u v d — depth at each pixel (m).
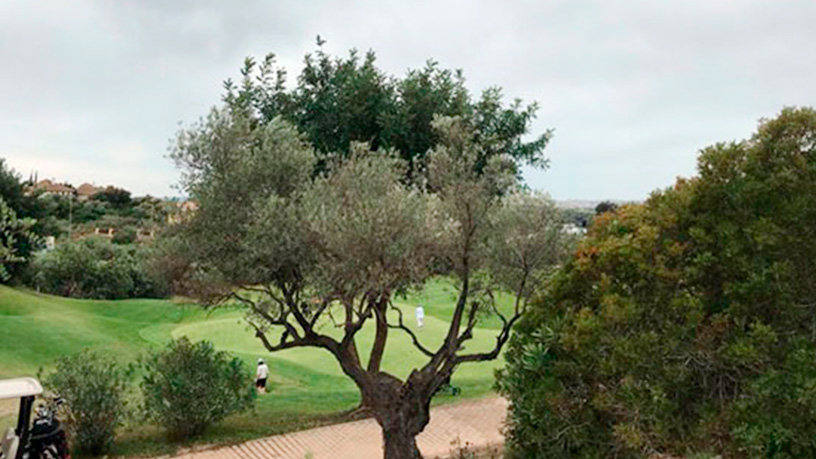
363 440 17.66
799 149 8.71
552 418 9.05
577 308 9.94
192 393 18.12
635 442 7.89
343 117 22.58
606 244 9.71
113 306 45.59
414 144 22.64
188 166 16.27
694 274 8.73
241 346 32.06
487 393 22.69
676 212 9.51
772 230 8.22
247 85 22.62
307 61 23.38
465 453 15.04
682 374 8.22
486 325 36.81
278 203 14.42
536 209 13.90
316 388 26.36
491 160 15.00
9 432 10.88
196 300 17.70
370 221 12.47
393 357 28.80
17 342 27.83
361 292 13.42
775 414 7.54
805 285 8.24
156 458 16.53
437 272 15.33
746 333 8.10
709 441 7.96
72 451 16.80
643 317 8.90
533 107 23.83
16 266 46.94
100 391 17.11
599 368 8.75
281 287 15.25
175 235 16.84
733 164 9.12
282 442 17.59
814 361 7.43
